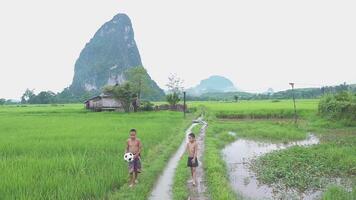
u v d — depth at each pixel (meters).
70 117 50.22
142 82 79.75
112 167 15.21
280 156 21.17
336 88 134.12
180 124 40.22
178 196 12.44
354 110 40.84
